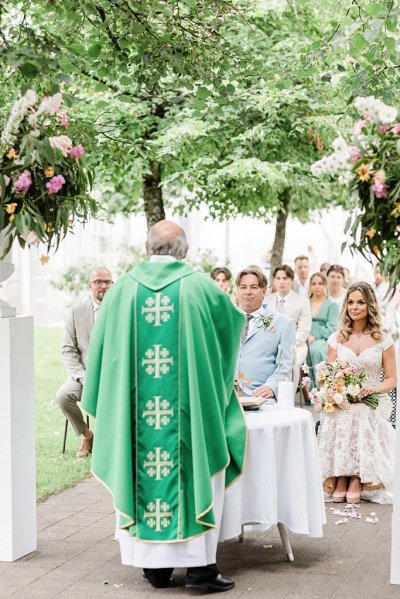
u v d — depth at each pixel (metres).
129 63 6.54
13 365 5.14
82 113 9.38
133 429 4.71
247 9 9.29
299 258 11.73
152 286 4.71
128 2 5.98
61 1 5.70
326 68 7.28
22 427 5.23
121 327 4.73
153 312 4.69
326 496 6.64
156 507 4.63
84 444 7.96
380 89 6.40
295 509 5.00
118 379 4.71
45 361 14.13
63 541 5.55
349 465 6.50
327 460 6.61
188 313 4.65
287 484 5.02
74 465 7.60
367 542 5.50
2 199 4.89
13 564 5.11
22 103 4.83
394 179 4.72
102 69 6.41
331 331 9.95
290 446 5.02
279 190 9.92
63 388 7.77
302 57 6.93
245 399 5.40
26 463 5.27
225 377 4.79
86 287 17.09
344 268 10.95
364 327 6.76
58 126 5.35
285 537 5.14
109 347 4.76
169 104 9.64
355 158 4.75
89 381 4.83
